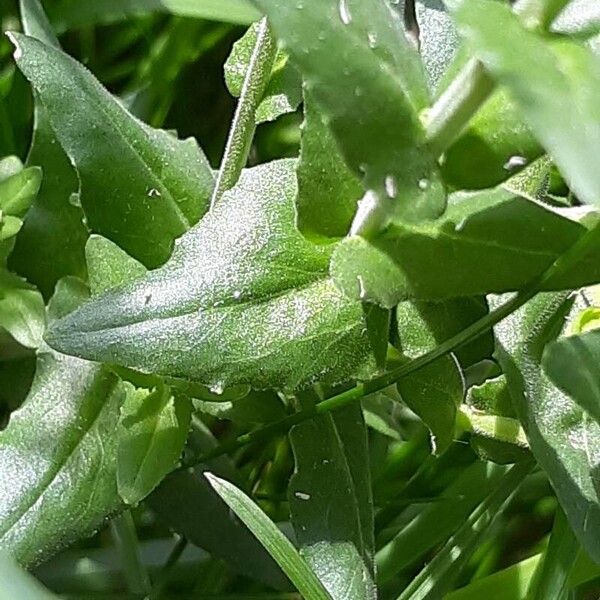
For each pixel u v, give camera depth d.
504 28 0.06
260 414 0.10
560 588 0.10
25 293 0.11
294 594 0.11
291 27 0.07
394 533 0.12
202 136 0.15
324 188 0.08
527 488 0.12
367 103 0.07
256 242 0.09
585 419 0.09
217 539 0.11
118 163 0.10
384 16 0.07
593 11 0.07
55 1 0.14
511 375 0.09
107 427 0.09
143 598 0.11
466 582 0.12
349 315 0.09
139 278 0.08
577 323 0.10
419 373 0.09
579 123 0.05
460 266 0.08
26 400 0.09
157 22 0.15
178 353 0.08
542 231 0.08
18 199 0.11
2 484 0.09
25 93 0.14
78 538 0.09
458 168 0.08
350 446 0.10
